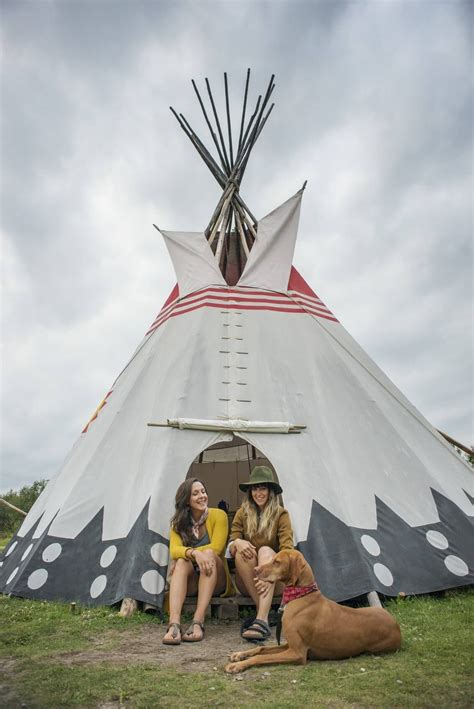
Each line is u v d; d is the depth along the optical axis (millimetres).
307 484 6227
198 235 8922
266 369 7434
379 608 4250
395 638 4121
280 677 3697
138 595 5289
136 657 4188
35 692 3426
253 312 8117
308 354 7766
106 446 7012
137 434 6949
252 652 4066
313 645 4012
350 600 5555
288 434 6680
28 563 6066
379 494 6469
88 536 6172
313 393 7281
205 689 3486
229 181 9984
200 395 7062
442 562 6039
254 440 6559
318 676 3695
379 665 3861
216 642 4660
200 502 5406
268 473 5520
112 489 6492
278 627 4285
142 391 7512
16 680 3645
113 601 5410
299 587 4137
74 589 5789
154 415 6980
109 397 8164
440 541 6254
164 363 7664
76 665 3977
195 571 5328
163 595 5383
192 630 4715
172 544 5270
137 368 8039
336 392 7426
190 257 8836
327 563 5598
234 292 8375
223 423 6566
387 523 6203
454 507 6703
